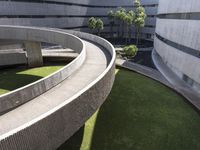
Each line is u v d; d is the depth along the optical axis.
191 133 16.66
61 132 9.05
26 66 34.56
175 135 16.34
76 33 32.44
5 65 32.84
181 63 27.36
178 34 28.38
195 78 23.64
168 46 32.56
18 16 42.12
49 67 33.84
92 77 15.31
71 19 56.97
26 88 11.56
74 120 9.81
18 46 37.59
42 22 47.03
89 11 66.38
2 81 27.56
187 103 21.72
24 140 7.39
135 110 19.95
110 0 69.00
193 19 23.98
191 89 25.00
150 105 21.00
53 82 13.68
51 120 8.34
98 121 17.97
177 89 24.53
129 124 17.64
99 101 12.17
